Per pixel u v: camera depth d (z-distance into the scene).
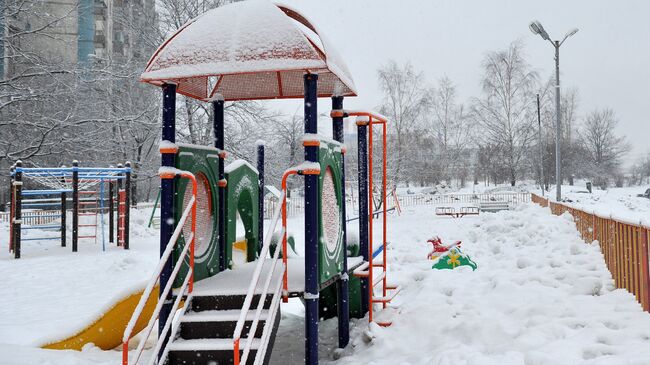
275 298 5.09
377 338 6.07
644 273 5.42
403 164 45.38
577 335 4.80
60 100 23.52
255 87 7.63
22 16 25.31
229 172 7.02
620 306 5.59
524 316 5.81
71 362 5.43
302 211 37.66
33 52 23.06
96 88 25.16
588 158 71.88
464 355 4.76
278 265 7.20
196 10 27.00
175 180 5.38
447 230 20.59
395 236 19.64
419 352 5.42
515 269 8.69
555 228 13.55
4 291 10.62
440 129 61.06
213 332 5.07
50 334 6.18
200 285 5.74
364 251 7.76
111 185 20.75
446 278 8.64
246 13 5.43
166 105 5.38
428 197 48.28
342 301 6.59
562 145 61.06
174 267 5.30
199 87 7.18
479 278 8.24
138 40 28.33
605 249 8.24
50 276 12.52
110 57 25.61
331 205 6.38
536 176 57.94
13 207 17.56
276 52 5.15
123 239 19.45
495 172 60.34
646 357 3.89
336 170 6.59
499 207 34.09
